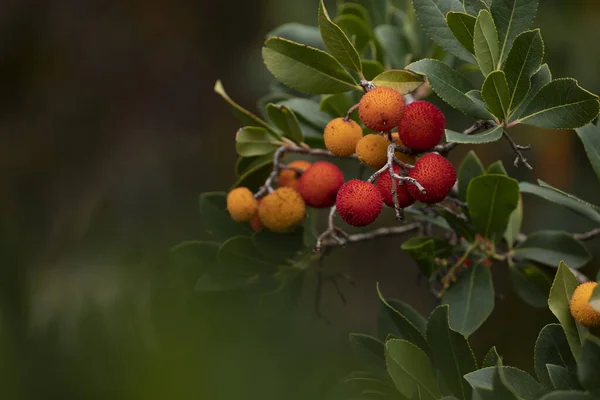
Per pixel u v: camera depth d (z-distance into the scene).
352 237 1.07
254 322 0.86
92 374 0.79
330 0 1.60
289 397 0.81
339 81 0.96
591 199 1.63
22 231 0.91
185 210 2.04
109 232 1.77
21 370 0.79
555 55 1.48
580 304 0.87
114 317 0.81
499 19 0.92
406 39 1.13
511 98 0.91
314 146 1.05
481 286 1.00
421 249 1.00
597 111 0.90
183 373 0.78
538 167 1.65
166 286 0.87
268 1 1.91
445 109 1.15
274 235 1.01
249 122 1.02
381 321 0.96
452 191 1.07
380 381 0.92
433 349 0.90
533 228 1.65
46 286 1.01
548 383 0.88
